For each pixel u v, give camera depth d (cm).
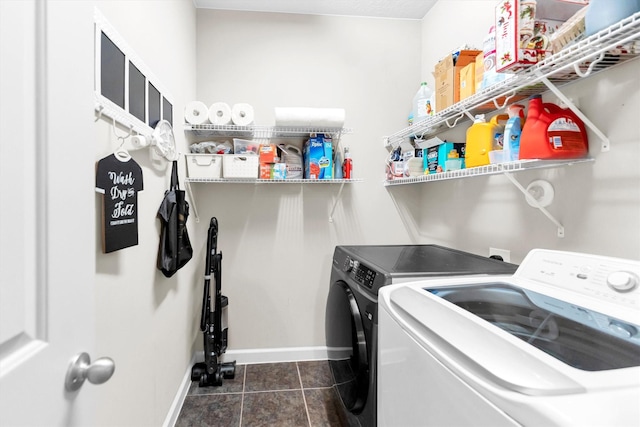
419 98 199
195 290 215
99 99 88
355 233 236
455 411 58
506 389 49
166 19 153
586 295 82
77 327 54
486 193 168
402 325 81
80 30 56
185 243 160
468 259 143
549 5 103
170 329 158
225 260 223
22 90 44
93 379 53
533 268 102
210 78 220
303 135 226
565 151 106
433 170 186
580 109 115
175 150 158
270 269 227
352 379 127
